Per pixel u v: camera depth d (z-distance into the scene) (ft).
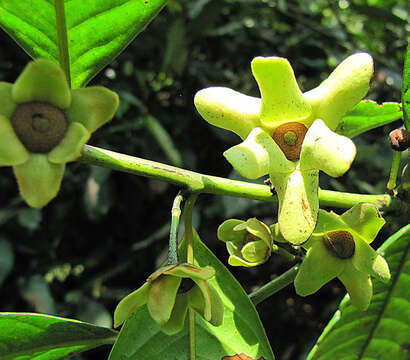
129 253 0.88
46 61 0.22
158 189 0.86
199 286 0.24
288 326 0.89
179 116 0.90
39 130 0.23
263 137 0.26
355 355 0.33
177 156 0.80
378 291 0.32
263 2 0.94
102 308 0.82
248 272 0.85
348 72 0.26
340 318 0.31
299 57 0.95
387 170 0.79
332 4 1.00
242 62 0.96
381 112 0.40
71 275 0.92
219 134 0.85
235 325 0.32
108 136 0.83
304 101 0.26
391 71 0.86
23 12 0.28
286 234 0.25
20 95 0.23
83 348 0.34
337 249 0.28
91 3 0.28
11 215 0.81
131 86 0.87
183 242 0.33
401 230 0.30
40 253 0.86
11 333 0.32
